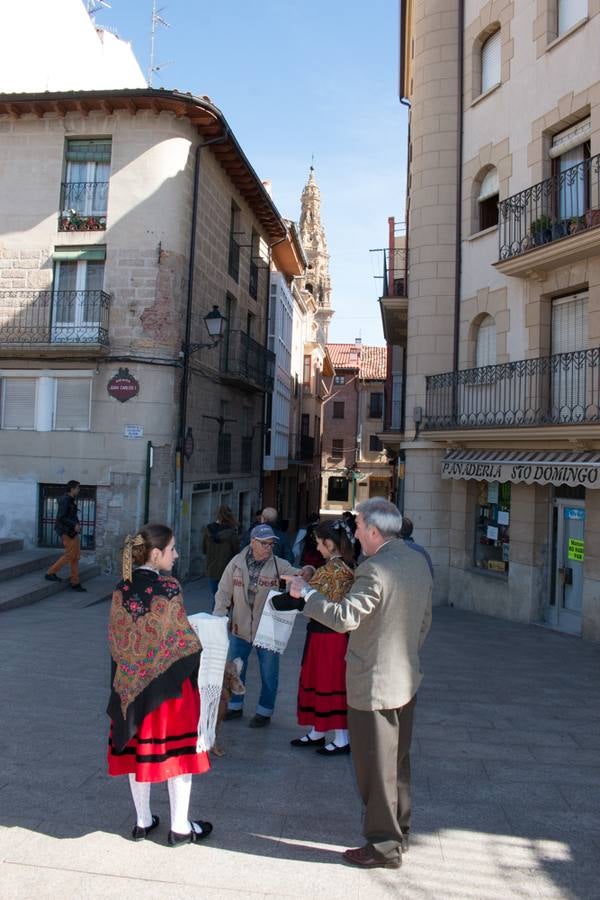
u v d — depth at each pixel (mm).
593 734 6477
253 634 6316
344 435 58969
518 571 13820
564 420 12711
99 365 17859
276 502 35250
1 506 18203
